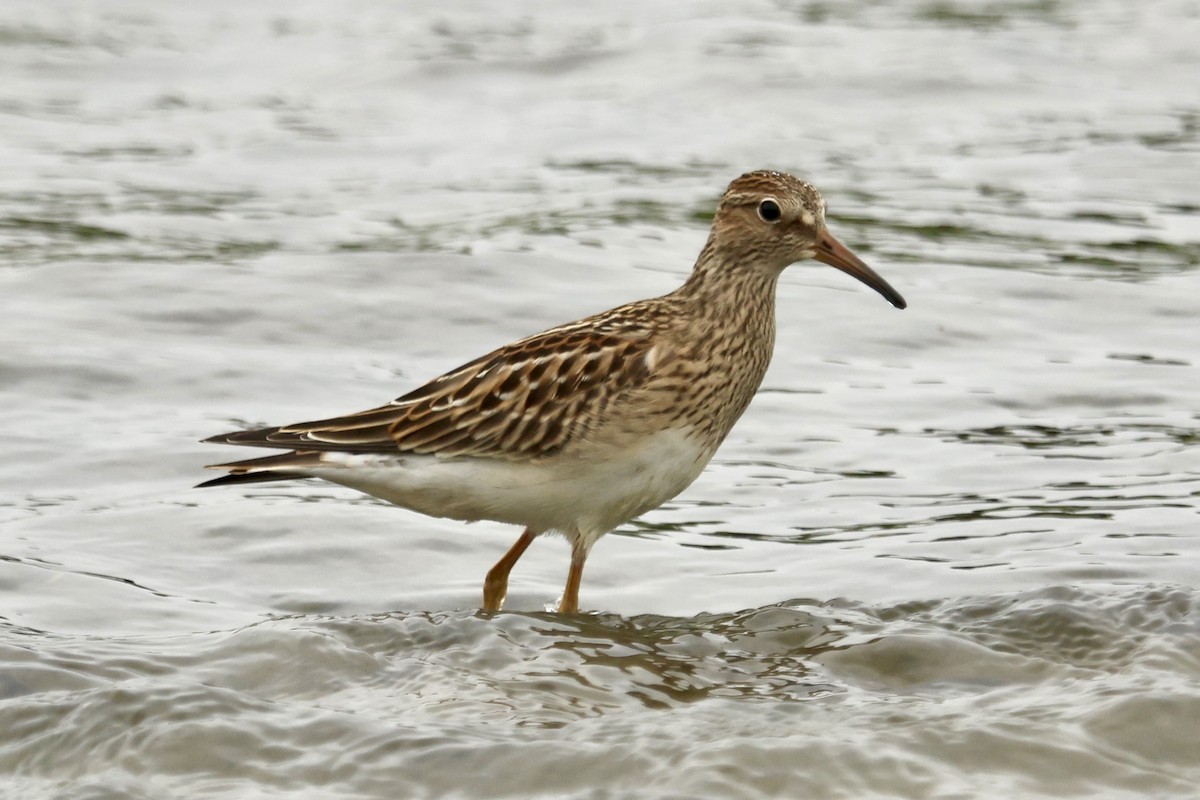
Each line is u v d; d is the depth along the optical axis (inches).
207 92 1120.2
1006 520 505.7
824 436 594.2
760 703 346.9
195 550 486.0
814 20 1259.8
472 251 791.7
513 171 949.2
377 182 931.3
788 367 671.1
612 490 438.6
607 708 347.3
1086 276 776.3
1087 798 312.7
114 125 1034.7
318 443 439.8
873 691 360.2
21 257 770.8
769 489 545.0
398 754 324.5
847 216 859.4
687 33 1217.4
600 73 1145.4
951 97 1076.5
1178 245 820.0
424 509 449.4
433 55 1182.3
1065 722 335.9
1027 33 1219.9
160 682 355.3
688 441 443.8
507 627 391.2
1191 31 1223.5
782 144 988.6
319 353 679.1
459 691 354.3
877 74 1106.1
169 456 559.5
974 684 364.5
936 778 315.0
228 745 330.3
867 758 319.3
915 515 515.5
